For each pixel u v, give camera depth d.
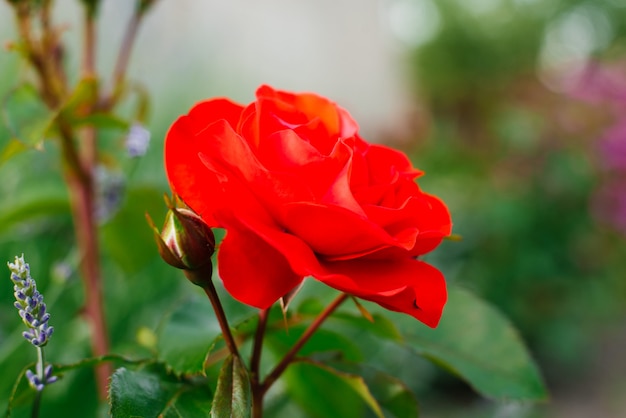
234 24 1.63
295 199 0.27
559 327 1.25
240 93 1.28
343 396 0.41
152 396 0.31
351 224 0.27
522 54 3.94
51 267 0.66
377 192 0.29
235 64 1.44
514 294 1.28
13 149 0.44
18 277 0.30
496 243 1.30
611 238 1.44
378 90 2.48
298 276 0.28
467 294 0.40
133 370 0.32
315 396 0.42
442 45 3.72
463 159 1.78
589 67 1.55
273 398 0.48
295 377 0.41
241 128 0.29
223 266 0.27
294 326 0.37
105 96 0.48
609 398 1.20
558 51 4.49
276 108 0.31
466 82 3.67
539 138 1.41
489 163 1.57
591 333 1.39
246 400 0.29
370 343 0.71
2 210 0.52
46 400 0.56
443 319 0.40
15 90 0.43
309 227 0.28
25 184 0.58
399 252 0.29
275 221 0.28
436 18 3.84
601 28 5.07
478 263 1.27
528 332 1.27
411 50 3.79
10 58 0.75
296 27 2.19
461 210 1.32
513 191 1.37
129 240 0.58
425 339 0.40
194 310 0.35
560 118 1.44
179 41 1.24
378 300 0.28
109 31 1.08
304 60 2.23
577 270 1.36
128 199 0.54
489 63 3.71
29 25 0.44
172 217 0.28
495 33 3.85
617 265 1.44
